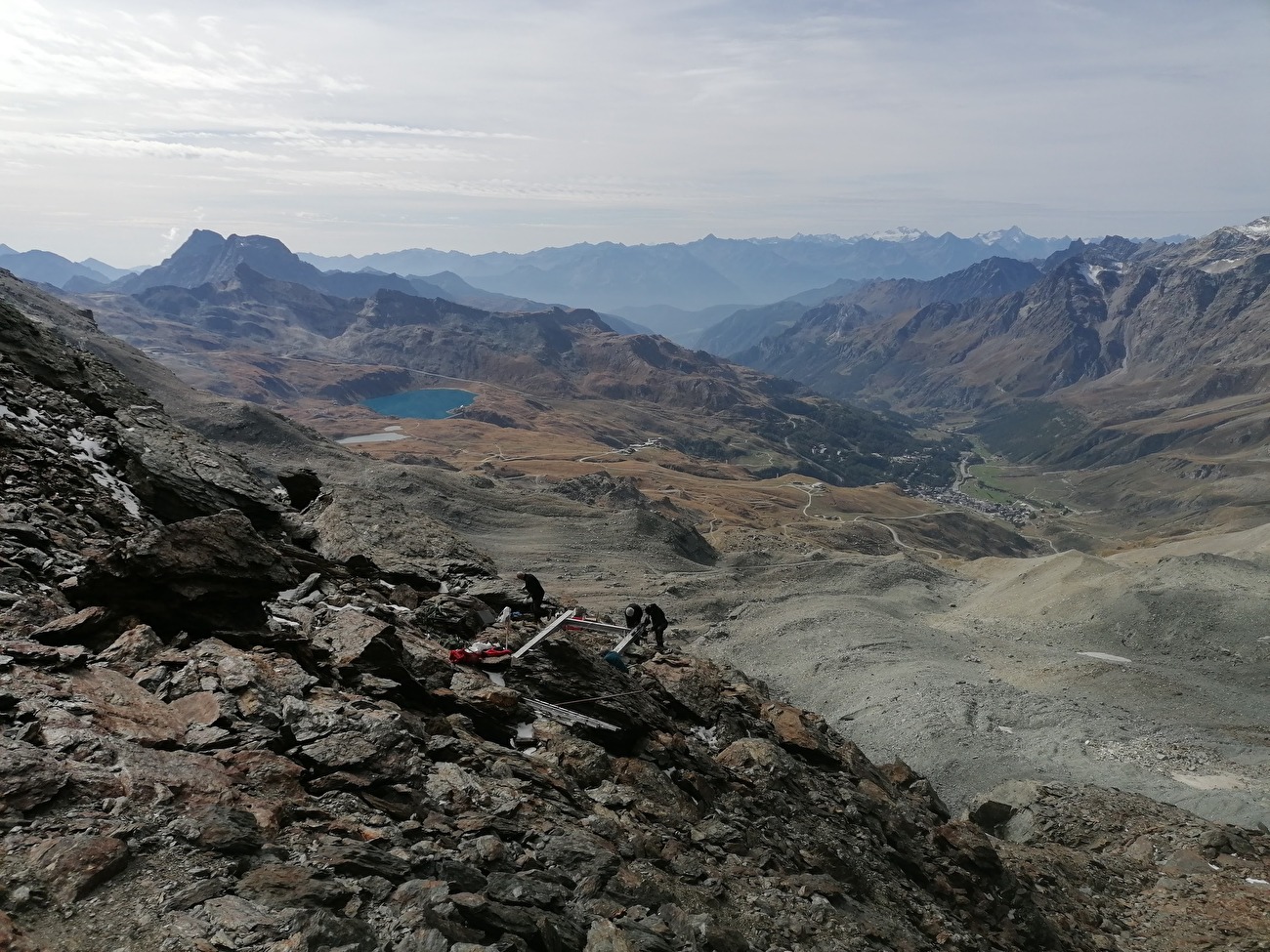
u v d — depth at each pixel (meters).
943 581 116.75
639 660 21.22
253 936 6.54
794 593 103.69
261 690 10.61
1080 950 21.22
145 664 10.64
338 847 8.17
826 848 16.02
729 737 19.61
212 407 164.50
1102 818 36.88
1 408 17.19
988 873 20.83
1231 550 117.31
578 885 9.58
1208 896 28.39
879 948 12.75
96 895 6.54
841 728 63.78
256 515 19.34
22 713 8.45
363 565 19.52
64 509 15.14
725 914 11.20
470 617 18.39
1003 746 55.78
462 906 7.89
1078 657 75.75
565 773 12.98
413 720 11.95
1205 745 54.09
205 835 7.55
